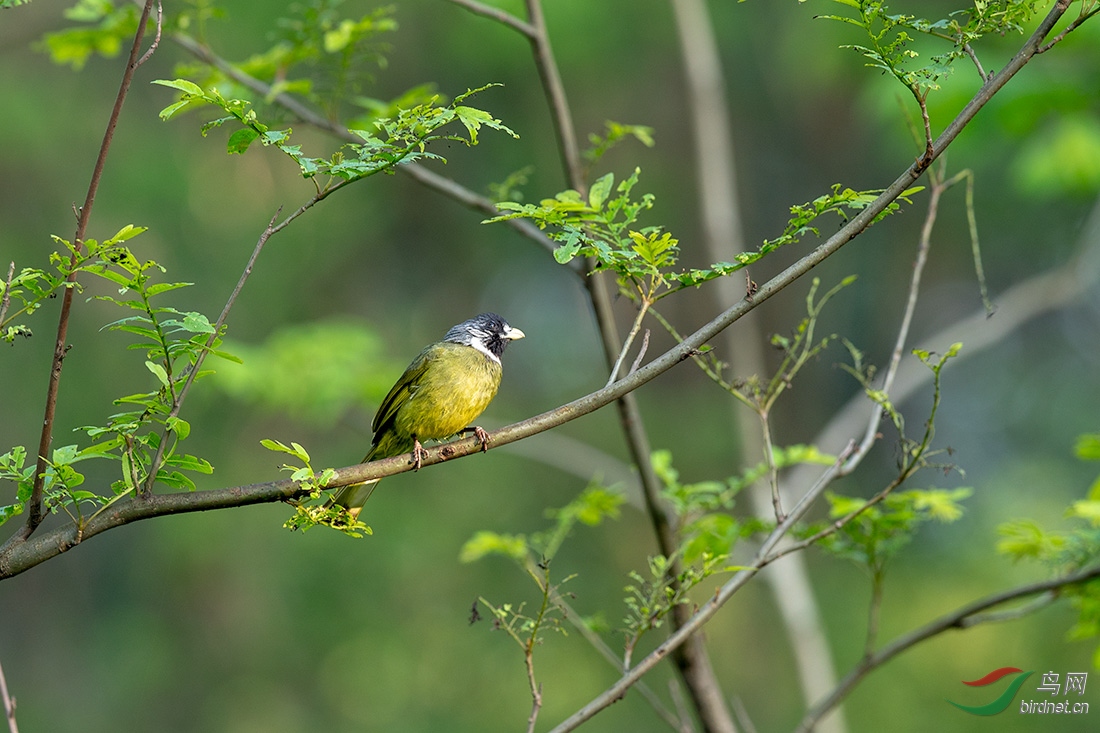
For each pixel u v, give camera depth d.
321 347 10.81
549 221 4.50
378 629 16.64
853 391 20.31
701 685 6.29
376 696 16.22
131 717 16.36
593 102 18.36
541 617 4.59
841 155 19.72
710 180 9.21
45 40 7.79
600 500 6.39
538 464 18.06
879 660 5.75
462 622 16.80
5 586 17.41
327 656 16.56
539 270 21.16
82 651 17.16
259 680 16.47
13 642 17.22
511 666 16.44
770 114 19.53
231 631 16.73
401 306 19.53
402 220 19.28
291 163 17.78
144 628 16.91
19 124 15.77
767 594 17.45
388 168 3.90
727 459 18.11
